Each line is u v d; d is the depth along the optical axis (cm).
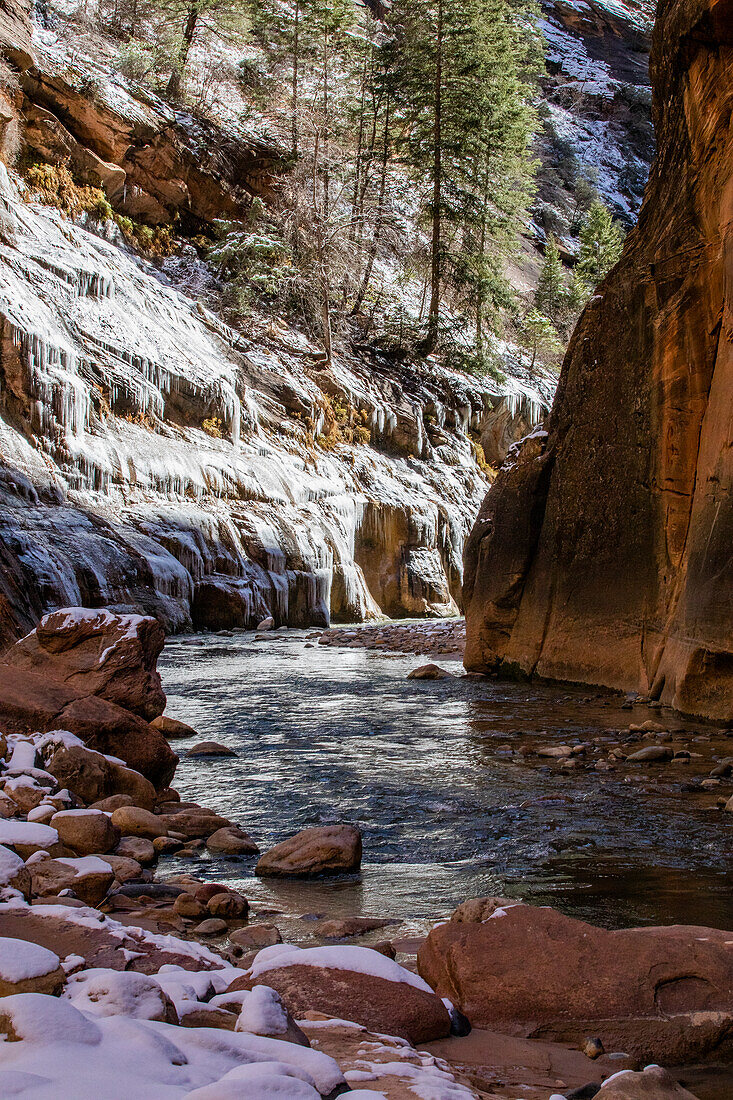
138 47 4256
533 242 7056
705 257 1227
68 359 2625
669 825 630
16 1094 177
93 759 634
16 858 377
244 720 1098
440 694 1341
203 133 4159
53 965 258
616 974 336
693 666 1098
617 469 1358
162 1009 252
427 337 4788
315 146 4519
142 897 466
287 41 4819
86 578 2123
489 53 4984
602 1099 236
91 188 3547
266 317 4091
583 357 1452
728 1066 301
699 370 1213
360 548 3519
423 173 5012
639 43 10519
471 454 4525
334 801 703
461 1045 306
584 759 870
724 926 430
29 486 2247
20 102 3309
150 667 772
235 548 2745
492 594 1574
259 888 506
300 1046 234
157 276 3631
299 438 3547
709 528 1111
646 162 9000
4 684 684
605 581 1372
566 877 518
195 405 3098
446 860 555
